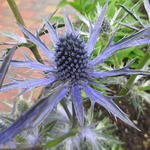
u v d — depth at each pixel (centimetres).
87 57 12
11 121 12
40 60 12
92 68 12
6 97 20
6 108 20
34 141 13
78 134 13
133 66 23
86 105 24
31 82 10
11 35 12
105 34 16
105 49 11
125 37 11
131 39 10
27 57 11
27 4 33
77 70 11
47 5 32
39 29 12
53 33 12
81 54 11
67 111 13
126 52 21
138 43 10
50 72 11
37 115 7
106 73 11
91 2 22
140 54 23
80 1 22
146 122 24
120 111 9
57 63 11
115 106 10
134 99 17
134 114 24
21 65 11
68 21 12
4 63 8
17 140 12
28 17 30
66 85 11
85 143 14
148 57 14
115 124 23
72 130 13
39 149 12
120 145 21
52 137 13
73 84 11
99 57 11
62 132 14
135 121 24
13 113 14
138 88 17
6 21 19
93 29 12
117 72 10
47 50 12
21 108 14
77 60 11
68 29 12
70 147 13
